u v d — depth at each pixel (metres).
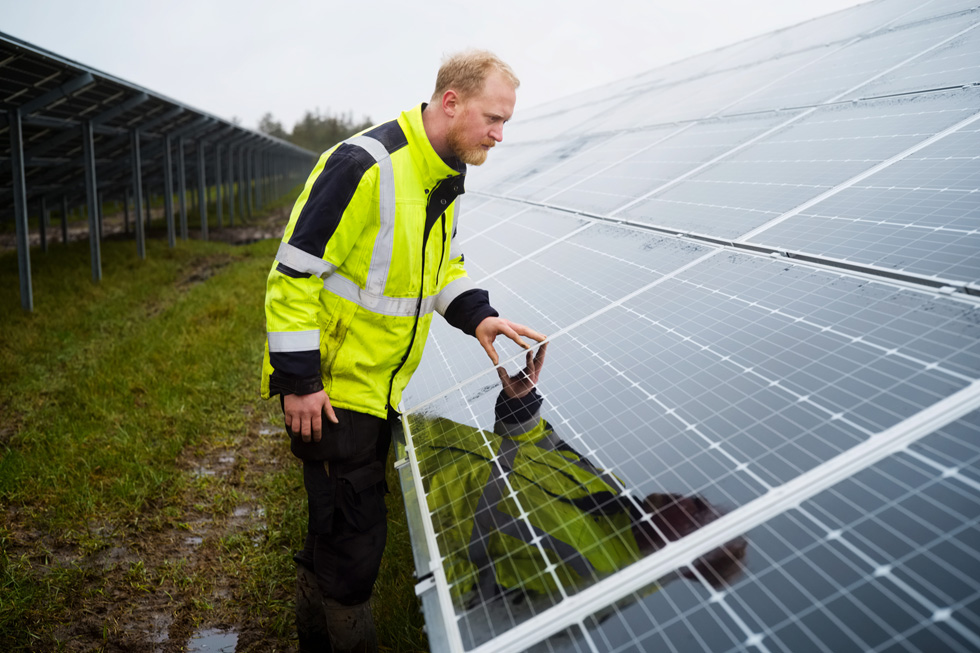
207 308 7.85
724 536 1.01
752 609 0.89
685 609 0.94
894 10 4.73
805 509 0.98
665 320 1.77
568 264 2.64
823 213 1.98
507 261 3.10
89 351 6.39
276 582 2.96
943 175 1.84
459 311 2.17
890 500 0.93
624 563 1.07
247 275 10.65
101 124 11.31
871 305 1.40
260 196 31.02
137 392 5.19
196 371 5.55
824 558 0.90
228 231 21.53
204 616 2.78
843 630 0.81
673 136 4.12
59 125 9.59
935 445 0.98
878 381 1.17
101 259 13.11
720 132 3.63
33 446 4.16
